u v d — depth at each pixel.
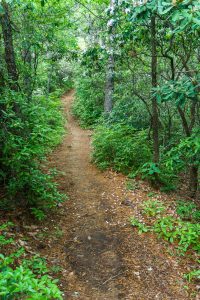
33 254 4.48
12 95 5.61
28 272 2.73
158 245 5.21
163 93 4.61
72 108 22.62
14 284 2.21
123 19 7.75
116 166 8.77
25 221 5.36
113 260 4.77
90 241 5.27
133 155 8.87
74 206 6.57
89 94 19.39
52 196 6.11
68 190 7.38
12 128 5.61
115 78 12.88
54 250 4.86
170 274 4.53
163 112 11.52
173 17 3.28
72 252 4.90
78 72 20.00
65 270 4.41
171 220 5.91
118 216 6.14
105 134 9.73
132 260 4.79
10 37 6.75
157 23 7.39
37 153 5.66
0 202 5.49
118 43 8.43
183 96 4.33
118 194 7.18
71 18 12.66
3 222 4.99
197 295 4.15
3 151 5.24
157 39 7.90
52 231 5.39
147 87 10.88
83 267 4.56
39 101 10.07
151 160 8.77
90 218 6.08
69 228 5.64
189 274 4.51
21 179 5.41
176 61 9.40
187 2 3.23
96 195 7.18
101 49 8.81
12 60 6.77
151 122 10.09
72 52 10.73
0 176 5.91
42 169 8.32
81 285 4.17
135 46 8.81
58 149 11.34
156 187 7.88
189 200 7.76
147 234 5.52
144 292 4.13
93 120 17.52
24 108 5.86
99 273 4.45
